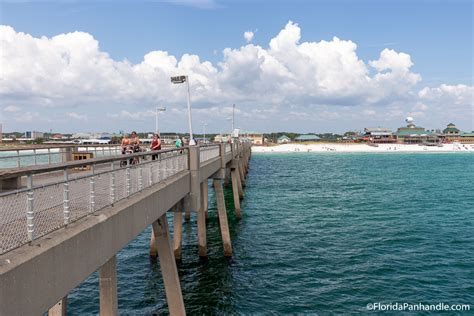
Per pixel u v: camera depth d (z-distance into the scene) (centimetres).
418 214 3744
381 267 2186
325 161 12450
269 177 7444
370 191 5500
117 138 5162
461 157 14600
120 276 2044
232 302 1750
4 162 1827
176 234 2230
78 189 819
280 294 1836
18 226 578
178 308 1197
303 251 2494
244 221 3409
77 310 1683
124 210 800
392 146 19000
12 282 460
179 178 1300
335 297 1809
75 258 606
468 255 2400
